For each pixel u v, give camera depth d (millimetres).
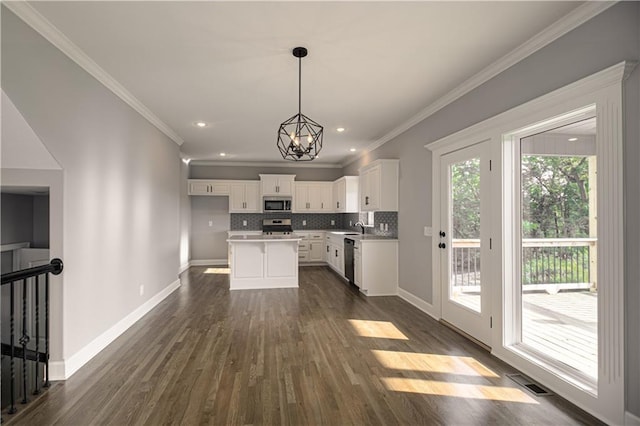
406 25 2330
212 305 4578
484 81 3115
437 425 1979
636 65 1837
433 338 3340
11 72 2025
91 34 2408
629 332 1885
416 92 3619
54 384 2434
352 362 2799
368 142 6051
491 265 3055
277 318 4000
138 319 3939
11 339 2121
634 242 1855
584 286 2393
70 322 2596
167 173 5109
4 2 1967
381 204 5129
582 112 2250
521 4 2092
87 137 2828
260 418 2039
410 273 4711
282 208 8062
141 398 2252
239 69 3021
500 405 2180
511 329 2871
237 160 8008
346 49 2672
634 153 1853
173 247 5473
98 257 3018
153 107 4059
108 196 3203
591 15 2090
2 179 2447
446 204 3785
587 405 2102
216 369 2670
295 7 2125
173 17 2217
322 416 2061
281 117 4504
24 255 3697
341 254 6582
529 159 2799
